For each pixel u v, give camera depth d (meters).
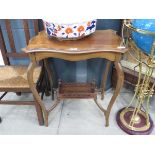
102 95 1.68
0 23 1.43
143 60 1.22
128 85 1.77
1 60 1.69
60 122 1.48
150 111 1.55
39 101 1.26
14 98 1.73
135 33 1.02
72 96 1.34
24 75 1.36
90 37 1.16
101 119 1.50
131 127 1.37
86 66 1.64
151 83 1.37
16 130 1.42
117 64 1.08
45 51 1.03
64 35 1.06
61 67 1.66
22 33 1.49
